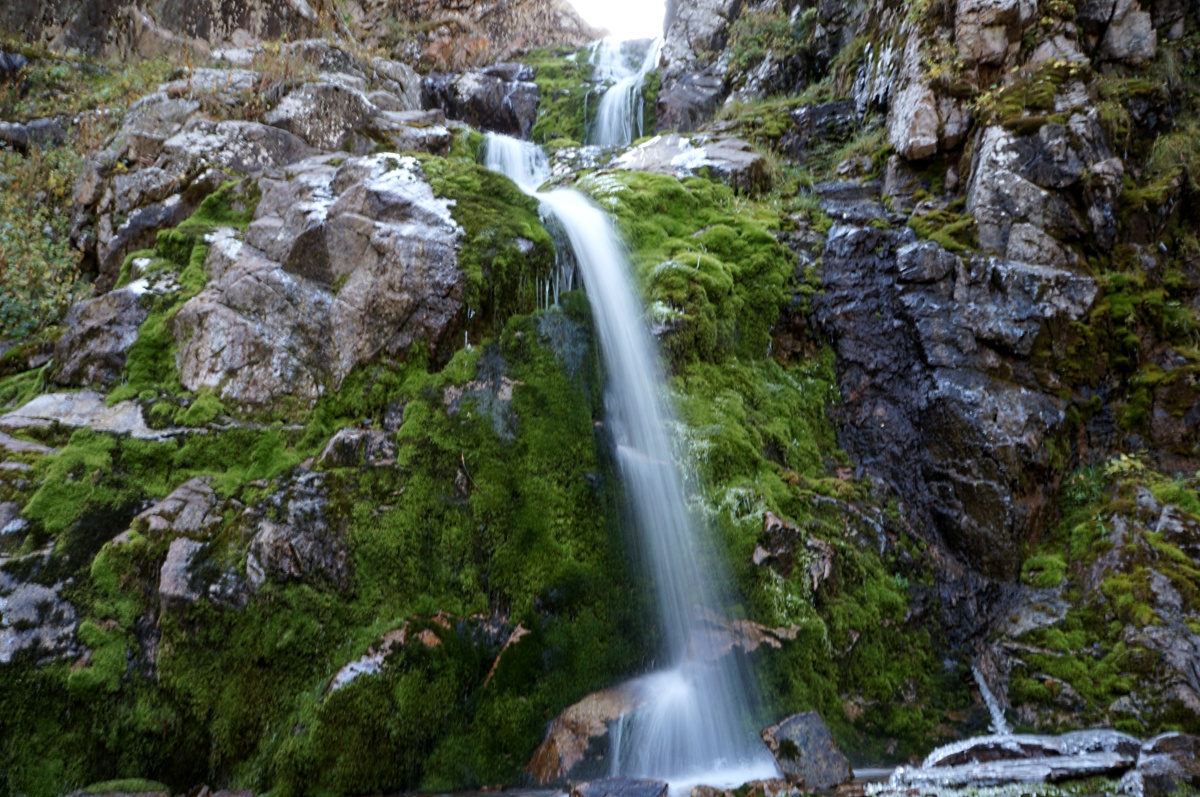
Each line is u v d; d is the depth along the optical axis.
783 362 6.32
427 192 5.58
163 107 7.28
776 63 10.58
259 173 6.45
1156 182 6.58
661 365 5.58
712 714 4.50
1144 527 5.12
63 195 7.61
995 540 5.40
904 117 7.46
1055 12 7.22
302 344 5.12
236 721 3.95
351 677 4.01
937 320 6.01
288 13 11.91
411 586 4.41
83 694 3.78
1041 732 4.62
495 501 4.76
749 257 6.48
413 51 14.00
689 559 4.98
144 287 5.45
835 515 5.33
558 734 4.24
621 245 6.27
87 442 4.55
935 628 5.23
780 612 4.71
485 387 5.06
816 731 4.27
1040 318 5.89
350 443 4.69
